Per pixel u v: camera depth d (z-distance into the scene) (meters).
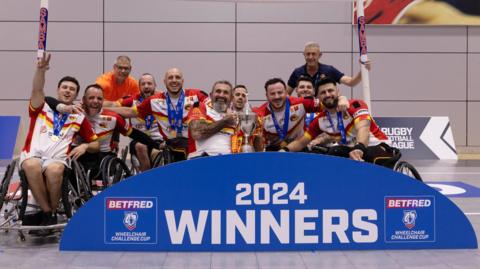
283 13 10.73
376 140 4.73
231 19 10.71
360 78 5.91
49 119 4.02
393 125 9.71
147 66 10.67
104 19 10.59
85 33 10.58
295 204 3.49
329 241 3.51
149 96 6.00
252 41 10.73
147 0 10.62
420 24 10.63
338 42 10.71
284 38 10.73
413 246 3.54
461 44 10.77
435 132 9.80
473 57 10.79
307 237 3.50
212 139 4.18
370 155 4.42
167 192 3.47
